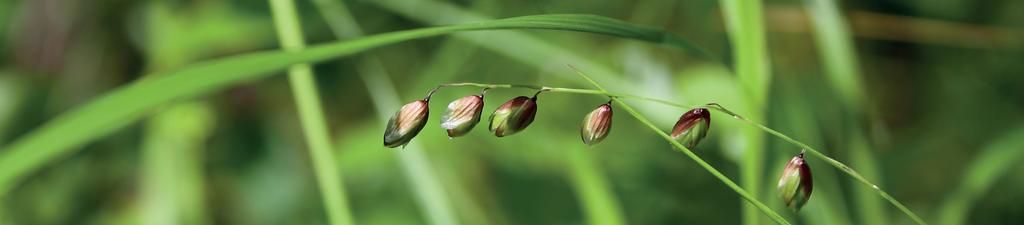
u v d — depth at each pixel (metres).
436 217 0.29
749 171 0.26
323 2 0.33
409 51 0.44
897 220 0.40
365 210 0.39
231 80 0.20
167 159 0.40
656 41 0.22
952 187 0.41
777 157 0.27
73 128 0.20
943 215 0.31
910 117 0.44
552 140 0.37
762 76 0.25
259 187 0.43
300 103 0.28
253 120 0.44
